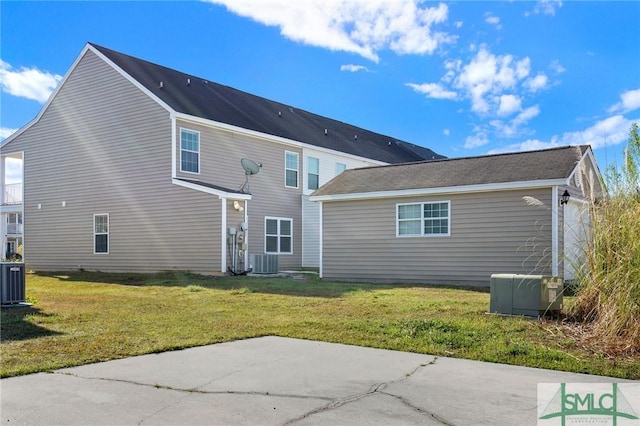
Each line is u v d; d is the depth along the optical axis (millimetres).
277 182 21359
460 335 6578
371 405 4027
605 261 6887
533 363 5367
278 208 21266
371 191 15148
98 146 20000
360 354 5852
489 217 13477
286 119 24812
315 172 23391
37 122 21953
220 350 6055
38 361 5363
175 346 6156
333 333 7012
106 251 19672
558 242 12367
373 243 15406
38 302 10266
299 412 3857
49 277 17766
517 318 7762
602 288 6738
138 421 3648
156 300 10703
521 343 6121
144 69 20344
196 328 7395
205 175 18688
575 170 12727
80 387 4488
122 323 7742
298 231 22156
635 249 6312
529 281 7914
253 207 20094
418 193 14352
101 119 19906
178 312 8930
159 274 17219
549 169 12828
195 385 4574
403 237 14883
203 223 17328
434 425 3596
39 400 4117
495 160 14711
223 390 4426
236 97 23609
